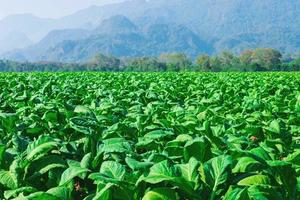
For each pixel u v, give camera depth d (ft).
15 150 17.33
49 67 567.18
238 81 75.10
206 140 16.16
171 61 548.72
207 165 13.51
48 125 24.84
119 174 13.33
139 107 30.73
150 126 22.02
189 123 22.72
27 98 39.93
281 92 53.72
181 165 13.57
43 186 15.72
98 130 21.33
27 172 15.55
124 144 16.85
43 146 16.10
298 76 99.09
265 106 32.07
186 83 69.26
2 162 16.40
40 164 15.64
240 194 11.18
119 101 37.50
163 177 12.37
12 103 37.45
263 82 72.64
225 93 50.85
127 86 57.72
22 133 22.35
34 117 24.94
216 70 406.00
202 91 50.19
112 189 12.60
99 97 44.45
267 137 22.24
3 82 67.82
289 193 13.42
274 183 13.51
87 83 66.18
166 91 50.52
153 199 11.89
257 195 11.96
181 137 18.65
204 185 13.03
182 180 12.14
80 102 41.63
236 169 13.80
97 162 15.92
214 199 12.78
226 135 20.26
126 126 22.39
